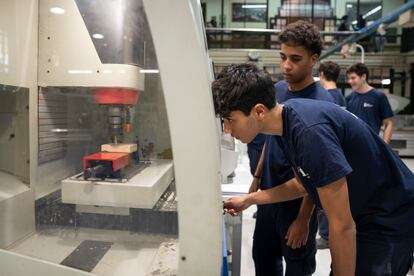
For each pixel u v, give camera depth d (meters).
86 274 0.70
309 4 6.70
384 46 7.05
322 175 0.77
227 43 7.04
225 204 1.17
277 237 1.57
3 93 0.85
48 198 0.87
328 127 0.81
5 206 0.79
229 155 1.95
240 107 0.81
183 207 0.58
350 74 2.81
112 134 0.86
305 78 1.37
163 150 0.74
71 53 0.82
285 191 1.20
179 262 0.60
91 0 0.79
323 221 2.25
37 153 0.88
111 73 0.79
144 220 0.80
